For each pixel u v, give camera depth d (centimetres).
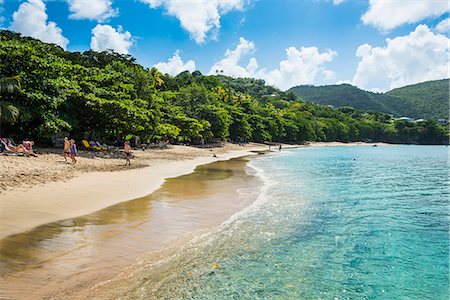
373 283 701
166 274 692
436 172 3091
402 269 780
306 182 2142
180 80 10188
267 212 1277
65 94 2802
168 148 4703
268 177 2328
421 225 1190
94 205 1220
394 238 1025
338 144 12706
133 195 1445
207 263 764
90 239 861
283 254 845
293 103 18138
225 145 7119
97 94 3175
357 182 2270
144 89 4431
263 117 9888
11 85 2369
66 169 1927
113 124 3366
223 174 2392
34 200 1216
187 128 5547
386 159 4947
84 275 659
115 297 583
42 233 883
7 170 1619
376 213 1362
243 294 626
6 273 643
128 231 948
